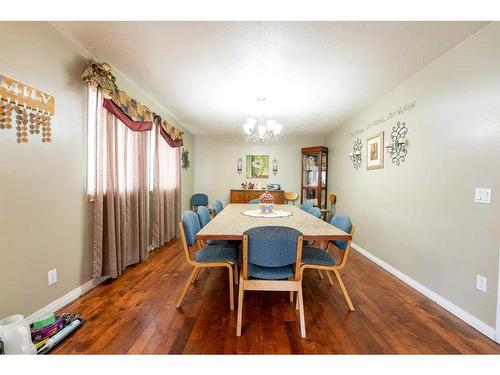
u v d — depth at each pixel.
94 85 2.12
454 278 1.98
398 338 1.63
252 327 1.73
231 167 6.17
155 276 2.64
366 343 1.57
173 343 1.54
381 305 2.08
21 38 1.59
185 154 5.43
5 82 1.50
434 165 2.23
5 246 1.53
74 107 2.08
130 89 2.88
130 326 1.72
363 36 1.87
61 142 1.95
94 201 2.33
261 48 2.07
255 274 1.71
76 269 2.14
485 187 1.73
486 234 1.72
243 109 3.86
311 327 1.74
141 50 2.14
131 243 2.96
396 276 2.75
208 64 2.37
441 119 2.15
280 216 2.62
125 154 2.71
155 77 2.70
